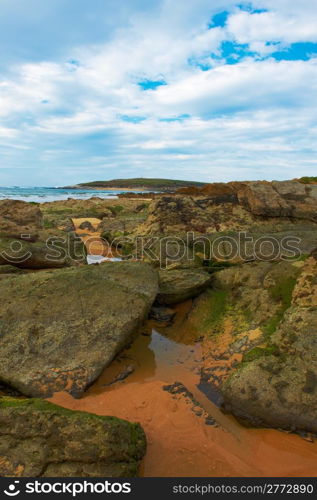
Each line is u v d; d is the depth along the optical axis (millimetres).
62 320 5887
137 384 5289
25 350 5441
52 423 3637
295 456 4008
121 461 3529
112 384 5305
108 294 6406
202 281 7500
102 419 3697
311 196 12211
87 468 3396
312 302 5336
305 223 11766
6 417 3707
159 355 6090
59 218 20859
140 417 4559
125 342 6027
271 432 4375
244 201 12758
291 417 4340
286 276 6461
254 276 7035
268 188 12438
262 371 4727
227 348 5844
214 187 15289
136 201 30078
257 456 4031
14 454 3453
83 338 5652
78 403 4797
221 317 6691
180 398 4934
